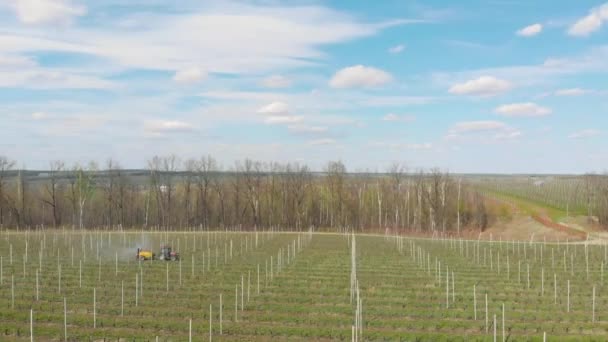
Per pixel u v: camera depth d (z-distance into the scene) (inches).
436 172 4990.2
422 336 1217.4
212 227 4911.4
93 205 4995.1
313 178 5310.0
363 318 1386.6
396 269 2224.4
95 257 2522.1
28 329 1238.9
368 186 5378.9
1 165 4439.0
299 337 1227.9
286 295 1653.5
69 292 1664.6
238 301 1553.9
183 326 1275.8
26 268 2139.5
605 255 2551.7
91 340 1189.1
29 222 4569.4
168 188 4899.1
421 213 4982.8
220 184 5108.3
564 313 1440.7
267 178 5206.7
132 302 1533.0
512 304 1547.7
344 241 3528.5
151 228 4643.2
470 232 4473.4
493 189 7214.6
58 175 4562.0
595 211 4766.2
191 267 2208.4
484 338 1208.2
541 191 6835.6
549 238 3718.0
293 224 5098.4
